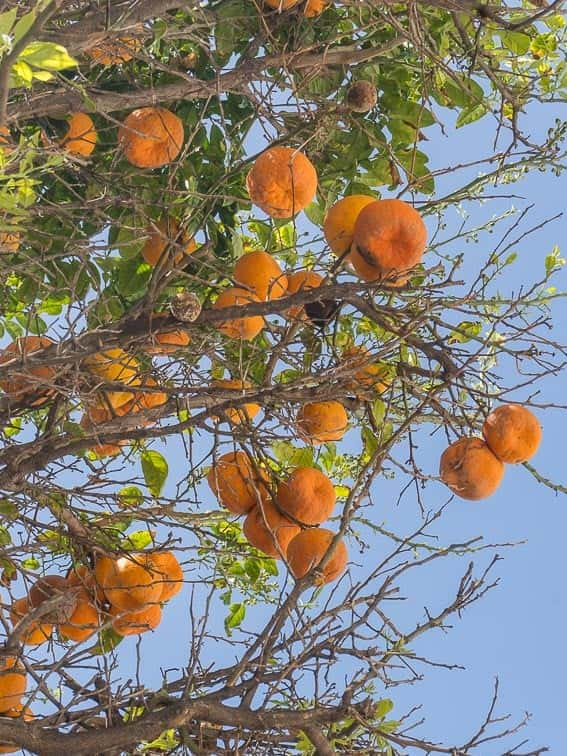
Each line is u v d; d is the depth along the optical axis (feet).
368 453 15.83
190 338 14.83
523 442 13.35
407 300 13.20
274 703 12.28
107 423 13.80
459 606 11.68
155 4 13.20
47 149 12.64
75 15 14.94
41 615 12.16
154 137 13.79
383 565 11.67
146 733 10.70
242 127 17.04
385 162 16.90
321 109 15.02
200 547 13.94
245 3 15.88
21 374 12.54
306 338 15.33
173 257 13.82
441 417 14.48
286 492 13.69
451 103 17.70
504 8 13.35
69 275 17.06
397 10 16.72
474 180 14.05
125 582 13.91
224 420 13.26
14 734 10.62
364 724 10.61
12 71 8.48
